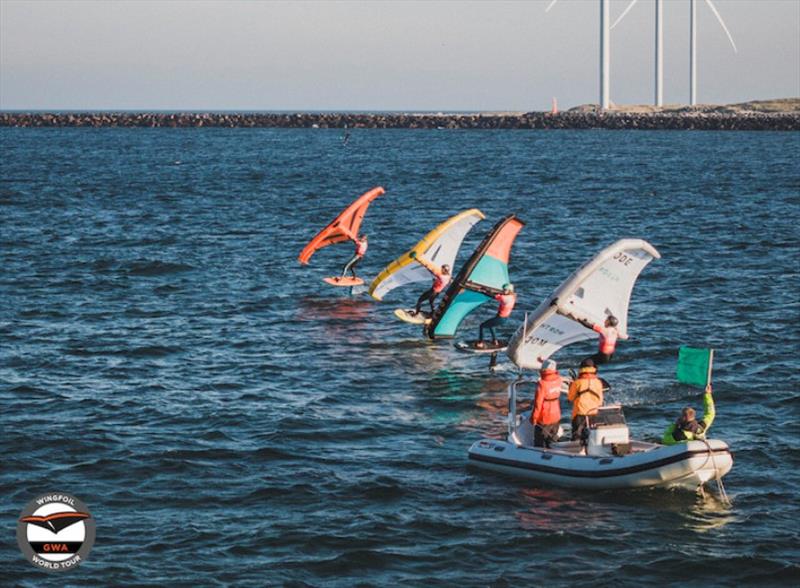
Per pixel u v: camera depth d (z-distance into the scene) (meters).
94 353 99.06
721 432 76.56
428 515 62.34
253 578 54.69
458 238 108.56
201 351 100.56
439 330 100.25
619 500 64.38
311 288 132.88
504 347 95.31
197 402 83.88
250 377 91.75
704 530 60.31
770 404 83.25
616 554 57.50
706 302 122.00
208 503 63.91
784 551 57.75
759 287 131.12
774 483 67.06
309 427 77.94
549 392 68.88
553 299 75.88
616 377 91.81
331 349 101.88
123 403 83.31
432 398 86.12
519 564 56.50
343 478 67.94
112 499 64.31
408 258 107.69
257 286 133.50
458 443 75.12
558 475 66.31
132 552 57.41
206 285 133.50
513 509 63.28
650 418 80.38
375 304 123.56
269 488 66.06
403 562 56.66
